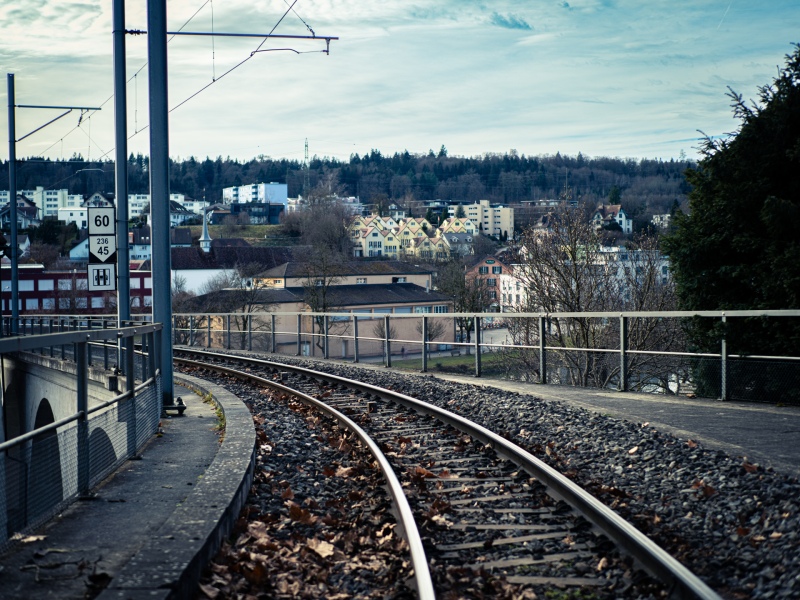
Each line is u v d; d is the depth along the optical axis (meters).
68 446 6.80
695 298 16.28
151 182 13.30
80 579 5.11
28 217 134.25
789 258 14.00
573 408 12.09
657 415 11.19
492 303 65.44
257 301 68.50
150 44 13.20
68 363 13.55
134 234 143.38
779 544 5.63
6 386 21.72
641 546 5.48
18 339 5.51
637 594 5.11
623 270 31.64
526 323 31.36
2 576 5.12
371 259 126.44
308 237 133.00
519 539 6.34
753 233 15.50
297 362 23.22
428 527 6.72
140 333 9.86
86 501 7.07
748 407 11.62
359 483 8.66
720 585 5.15
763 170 15.47
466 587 5.35
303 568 5.93
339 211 137.12
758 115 15.80
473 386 15.73
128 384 9.17
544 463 8.16
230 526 6.71
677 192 140.50
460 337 44.97
